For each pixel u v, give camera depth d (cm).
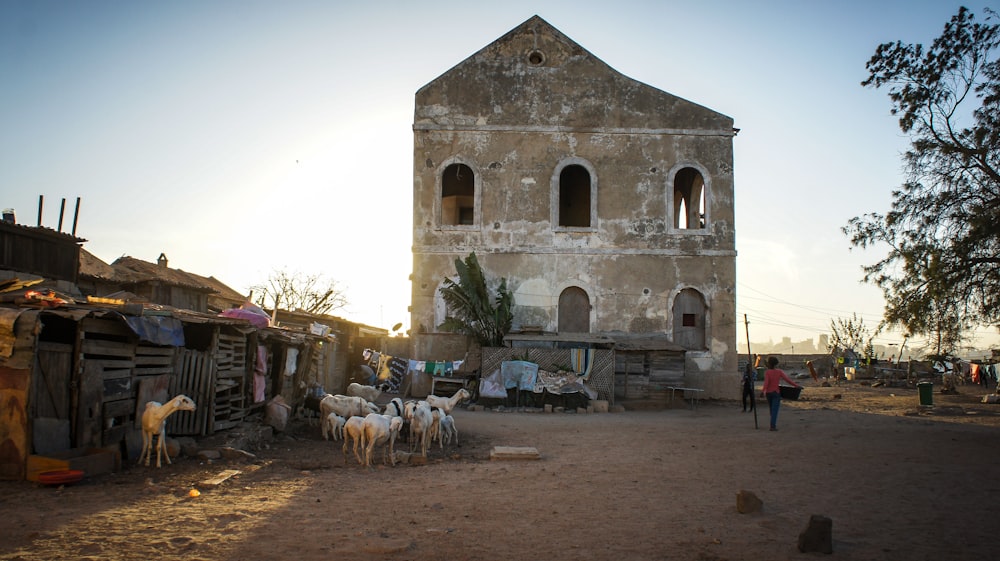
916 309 1864
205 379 1416
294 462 1273
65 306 1090
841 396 3344
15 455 1005
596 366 2553
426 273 2883
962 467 1192
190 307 2945
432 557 697
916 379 4678
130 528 779
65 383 1078
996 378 4050
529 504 931
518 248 2886
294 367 1911
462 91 2967
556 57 2983
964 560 688
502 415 2289
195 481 1048
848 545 737
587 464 1269
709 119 2962
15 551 688
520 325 2845
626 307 2858
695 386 2828
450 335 2847
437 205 2909
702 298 2897
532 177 2923
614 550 723
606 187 2922
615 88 2969
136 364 1234
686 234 2903
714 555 705
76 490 960
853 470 1175
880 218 2014
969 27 1945
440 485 1062
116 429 1177
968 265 1816
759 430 1794
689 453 1402
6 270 1680
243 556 690
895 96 2041
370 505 918
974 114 1886
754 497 887
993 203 1809
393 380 2972
